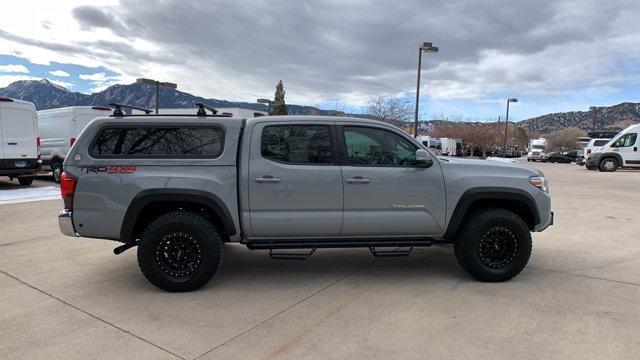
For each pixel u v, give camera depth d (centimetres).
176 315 430
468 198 512
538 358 347
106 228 486
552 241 726
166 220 480
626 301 461
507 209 543
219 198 488
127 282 523
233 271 564
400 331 393
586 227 842
